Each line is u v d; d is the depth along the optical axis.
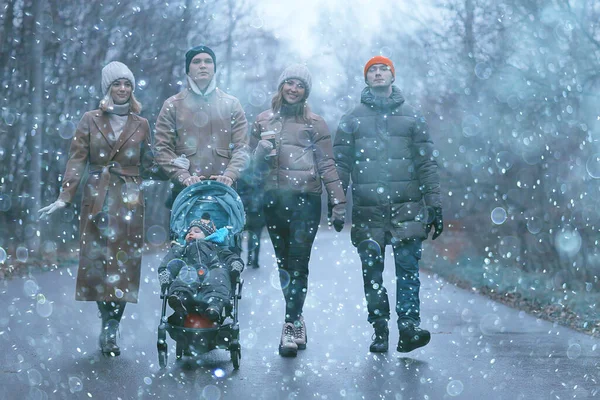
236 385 6.09
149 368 6.72
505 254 15.95
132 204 7.79
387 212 7.80
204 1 22.95
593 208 12.92
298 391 5.89
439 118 18.70
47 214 7.57
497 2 15.38
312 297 12.56
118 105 7.89
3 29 19.64
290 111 7.95
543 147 14.09
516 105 14.80
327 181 7.89
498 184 16.48
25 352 7.28
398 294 7.69
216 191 7.43
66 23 20.73
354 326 9.35
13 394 5.60
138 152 7.91
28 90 20.02
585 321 9.58
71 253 21.11
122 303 7.69
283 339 7.48
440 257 20.94
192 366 6.84
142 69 22.77
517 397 5.70
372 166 7.84
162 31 22.91
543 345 8.02
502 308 11.28
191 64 7.82
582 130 13.55
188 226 7.27
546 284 12.88
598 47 13.62
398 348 7.48
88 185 7.77
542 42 14.20
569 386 6.04
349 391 5.89
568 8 13.75
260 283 14.59
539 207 14.46
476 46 16.38
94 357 7.18
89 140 7.81
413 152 7.93
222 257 7.04
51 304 11.05
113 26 21.38
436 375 6.50
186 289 6.53
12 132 20.48
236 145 7.84
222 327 6.71
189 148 7.76
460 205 19.77
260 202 8.01
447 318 10.17
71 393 5.70
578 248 13.07
